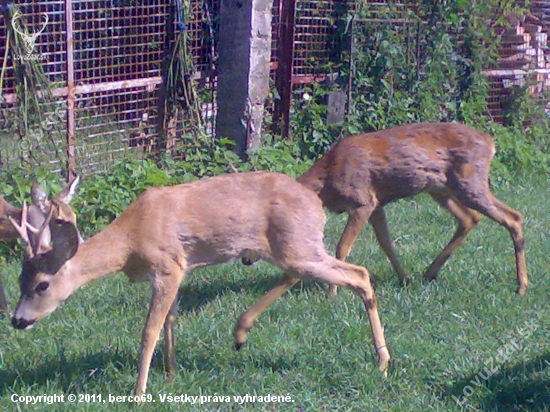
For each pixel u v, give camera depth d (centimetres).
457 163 732
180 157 912
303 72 988
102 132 878
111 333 669
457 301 707
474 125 1073
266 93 918
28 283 599
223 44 909
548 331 670
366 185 723
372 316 638
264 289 727
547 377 621
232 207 617
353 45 999
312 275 625
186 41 902
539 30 1223
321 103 990
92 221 816
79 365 633
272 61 962
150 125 902
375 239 821
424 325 677
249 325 643
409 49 1041
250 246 623
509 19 1171
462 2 1073
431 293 720
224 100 914
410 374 628
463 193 732
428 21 1060
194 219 613
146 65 917
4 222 708
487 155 735
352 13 995
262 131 944
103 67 882
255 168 893
